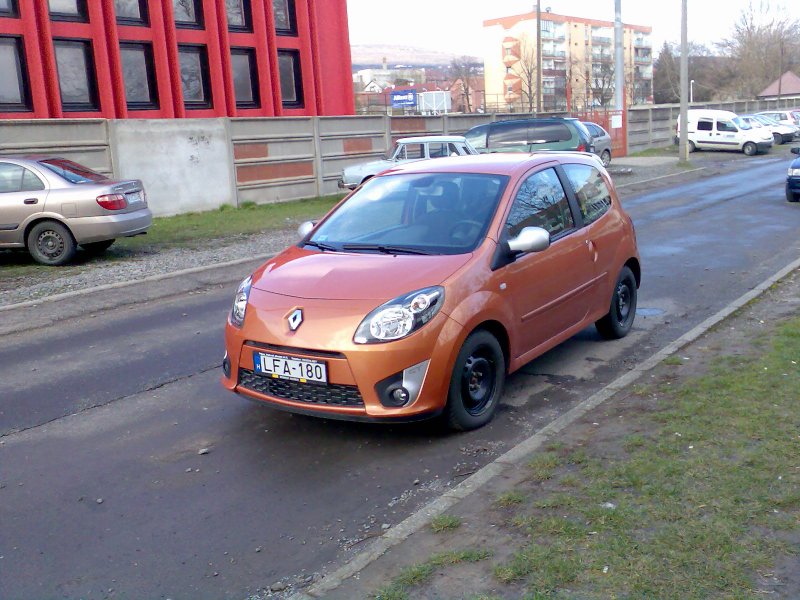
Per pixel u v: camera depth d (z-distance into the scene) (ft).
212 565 12.67
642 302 29.30
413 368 15.71
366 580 11.44
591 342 24.31
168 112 82.79
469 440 17.12
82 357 24.54
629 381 19.26
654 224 49.83
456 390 16.63
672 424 16.06
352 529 13.65
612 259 23.07
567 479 13.92
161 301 32.37
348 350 15.52
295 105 100.48
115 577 12.39
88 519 14.28
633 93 361.10
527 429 17.67
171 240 49.03
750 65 246.27
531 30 357.41
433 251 17.92
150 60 82.07
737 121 124.98
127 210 41.65
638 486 13.42
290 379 16.21
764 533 11.72
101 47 76.18
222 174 66.18
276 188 71.10
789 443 14.67
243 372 17.17
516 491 13.70
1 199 39.65
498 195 19.13
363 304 15.99
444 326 16.08
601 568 11.07
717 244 41.39
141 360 23.99
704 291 30.71
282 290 17.07
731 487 13.12
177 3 84.94
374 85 355.56
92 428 18.63
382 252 18.26
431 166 21.16
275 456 16.71
